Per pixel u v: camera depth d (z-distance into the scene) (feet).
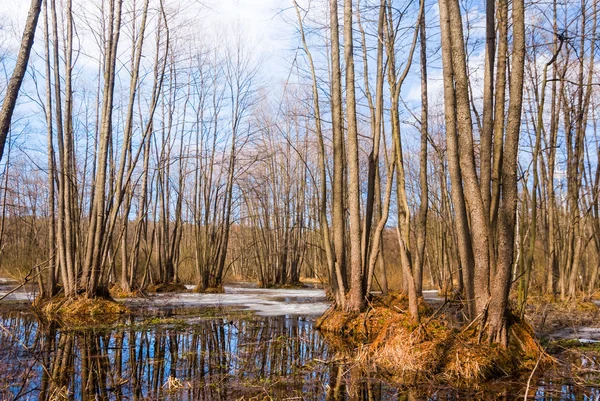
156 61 60.39
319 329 32.94
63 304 40.60
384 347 21.99
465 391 17.11
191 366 21.38
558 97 56.59
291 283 97.30
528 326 21.76
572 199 54.65
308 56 40.73
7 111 14.11
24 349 24.90
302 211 101.40
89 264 41.91
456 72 20.76
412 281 23.94
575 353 23.39
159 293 70.33
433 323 23.02
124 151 44.50
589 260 71.92
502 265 19.62
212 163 85.56
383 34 34.55
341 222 34.88
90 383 18.39
